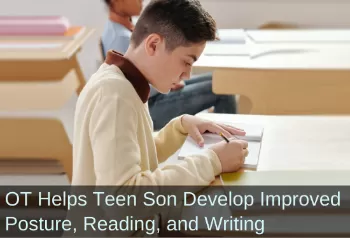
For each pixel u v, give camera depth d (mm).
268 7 3066
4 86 1905
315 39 2395
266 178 1108
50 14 3090
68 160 2014
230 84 2004
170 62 1140
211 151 1158
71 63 2160
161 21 1112
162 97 2236
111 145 1021
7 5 3070
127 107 1062
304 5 3045
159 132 1412
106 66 1159
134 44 1169
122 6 2164
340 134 1356
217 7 3080
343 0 3006
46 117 1983
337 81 1950
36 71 1890
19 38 2057
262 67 1960
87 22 3096
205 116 1498
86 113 1082
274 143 1303
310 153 1242
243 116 1498
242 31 2516
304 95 1974
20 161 2020
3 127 1984
